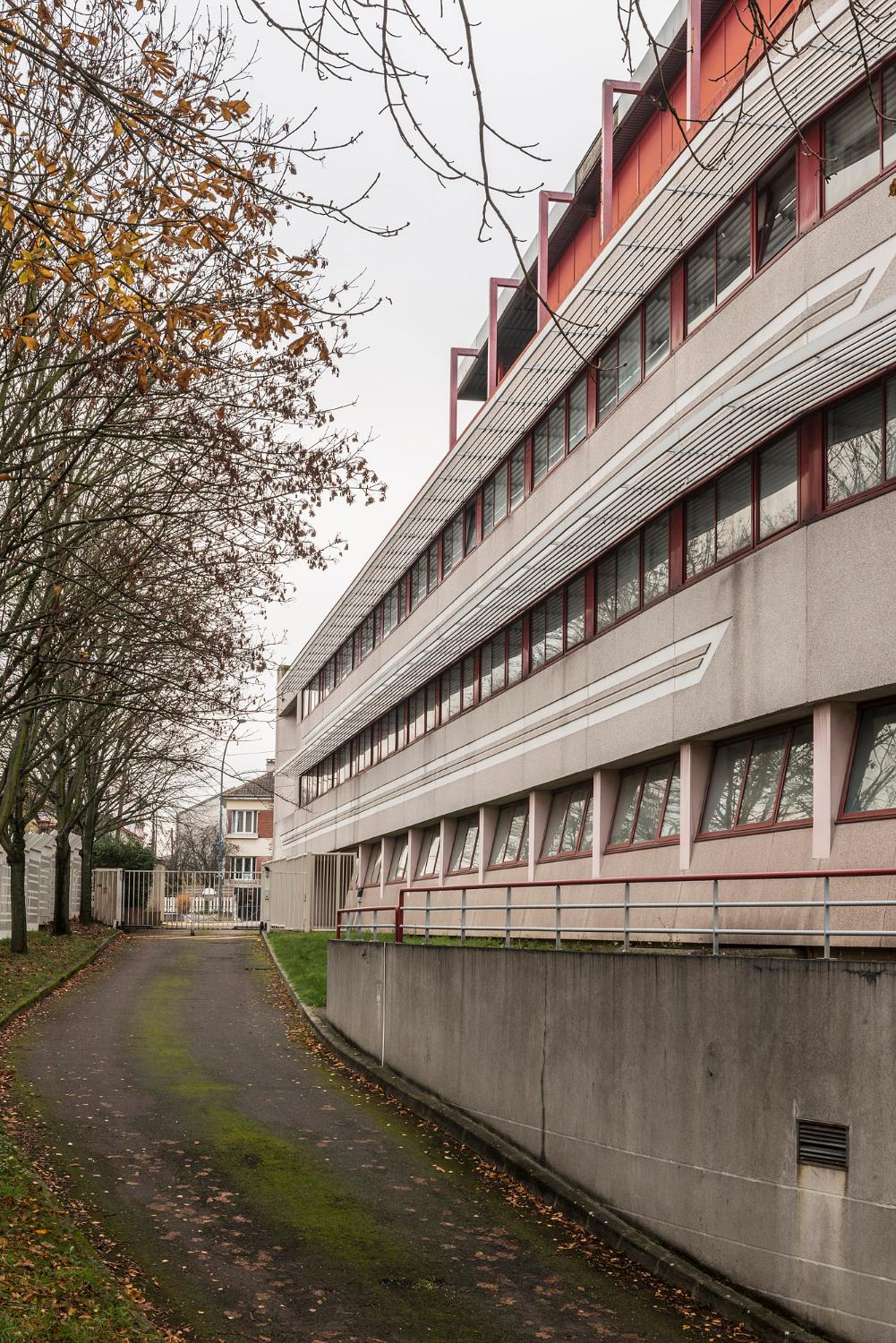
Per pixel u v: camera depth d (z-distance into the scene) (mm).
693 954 12469
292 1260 11711
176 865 91438
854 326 14203
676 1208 12336
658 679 19516
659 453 18406
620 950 13867
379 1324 10414
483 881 28828
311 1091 18750
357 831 44625
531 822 25766
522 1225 13297
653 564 20359
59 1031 22422
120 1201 12836
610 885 21141
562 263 28688
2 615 18688
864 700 14867
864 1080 10406
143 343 10773
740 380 17469
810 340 15758
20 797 30656
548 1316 10906
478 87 5859
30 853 39812
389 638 40281
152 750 34719
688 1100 12297
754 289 17234
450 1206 13727
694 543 19000
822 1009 10883
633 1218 12977
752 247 17562
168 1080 18812
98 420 15508
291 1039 23344
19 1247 10055
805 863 15125
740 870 16594
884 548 14102
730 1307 11094
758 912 15859
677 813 19375
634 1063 13188
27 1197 11727
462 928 17734
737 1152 11602
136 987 29203
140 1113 16562
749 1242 11344
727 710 17250
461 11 5688
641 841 20578
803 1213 10812
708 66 20047
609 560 22234
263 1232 12375
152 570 17391
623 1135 13258
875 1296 10070
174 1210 12742
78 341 13016
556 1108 14625
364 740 45156
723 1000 11953
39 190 10648
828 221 15562
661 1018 12789
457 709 32281
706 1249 11859
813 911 14641
